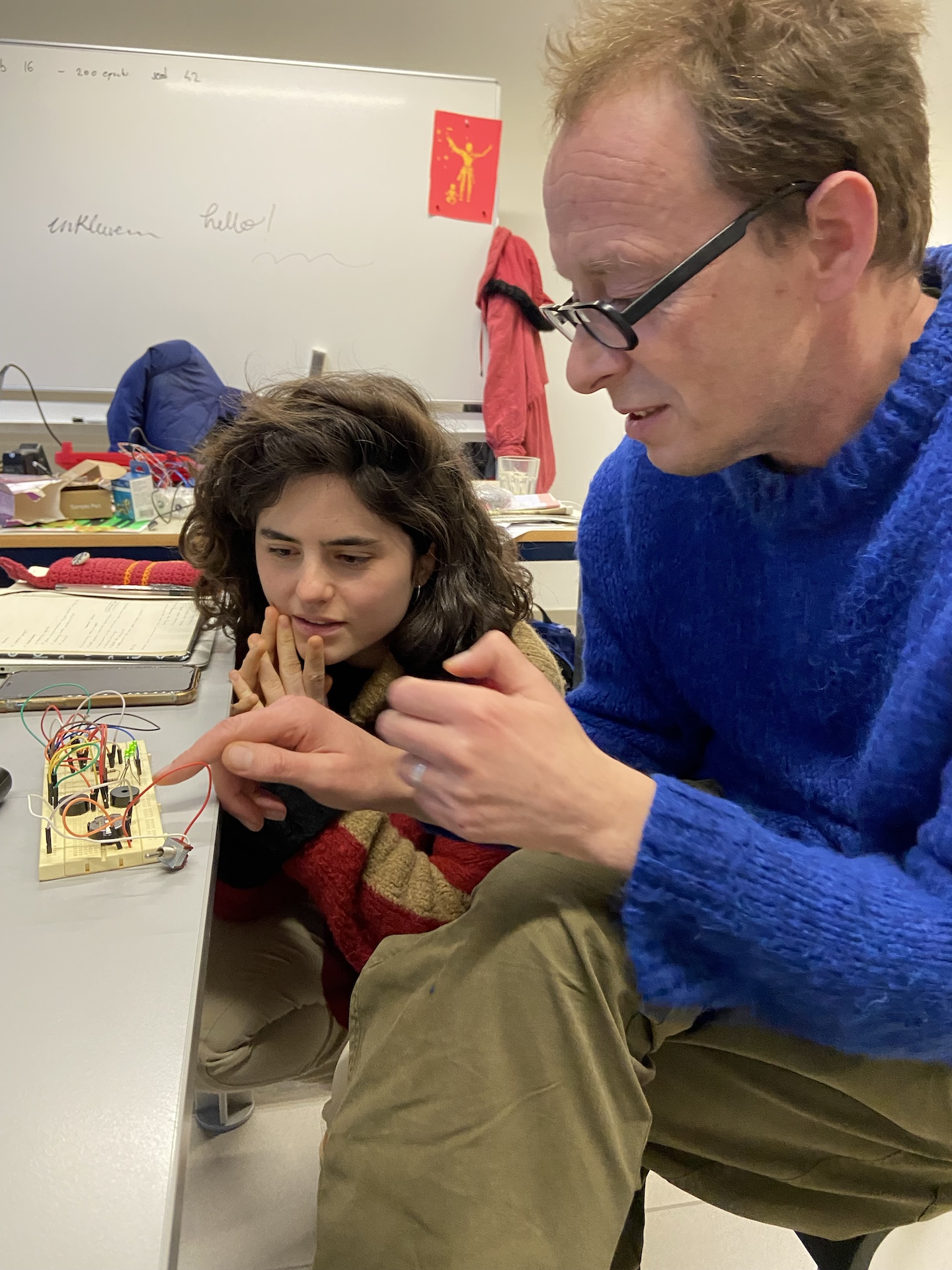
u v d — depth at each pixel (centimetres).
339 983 84
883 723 59
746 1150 61
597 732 88
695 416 56
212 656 94
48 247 277
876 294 55
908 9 50
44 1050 38
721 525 70
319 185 286
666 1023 51
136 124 274
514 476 216
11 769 64
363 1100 49
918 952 47
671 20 48
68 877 51
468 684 53
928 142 53
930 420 56
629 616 84
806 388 56
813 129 47
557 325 59
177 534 143
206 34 290
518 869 52
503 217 326
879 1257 96
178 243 283
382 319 299
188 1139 36
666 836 46
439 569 89
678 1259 96
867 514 60
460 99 288
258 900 91
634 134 48
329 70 280
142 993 42
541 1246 43
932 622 55
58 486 151
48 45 266
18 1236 30
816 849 53
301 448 75
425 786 50
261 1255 91
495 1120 45
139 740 71
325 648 83
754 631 70
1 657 86
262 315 292
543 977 46
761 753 74
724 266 49
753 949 47
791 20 47
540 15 301
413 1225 45
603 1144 45
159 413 249
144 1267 30
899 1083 57
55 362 285
